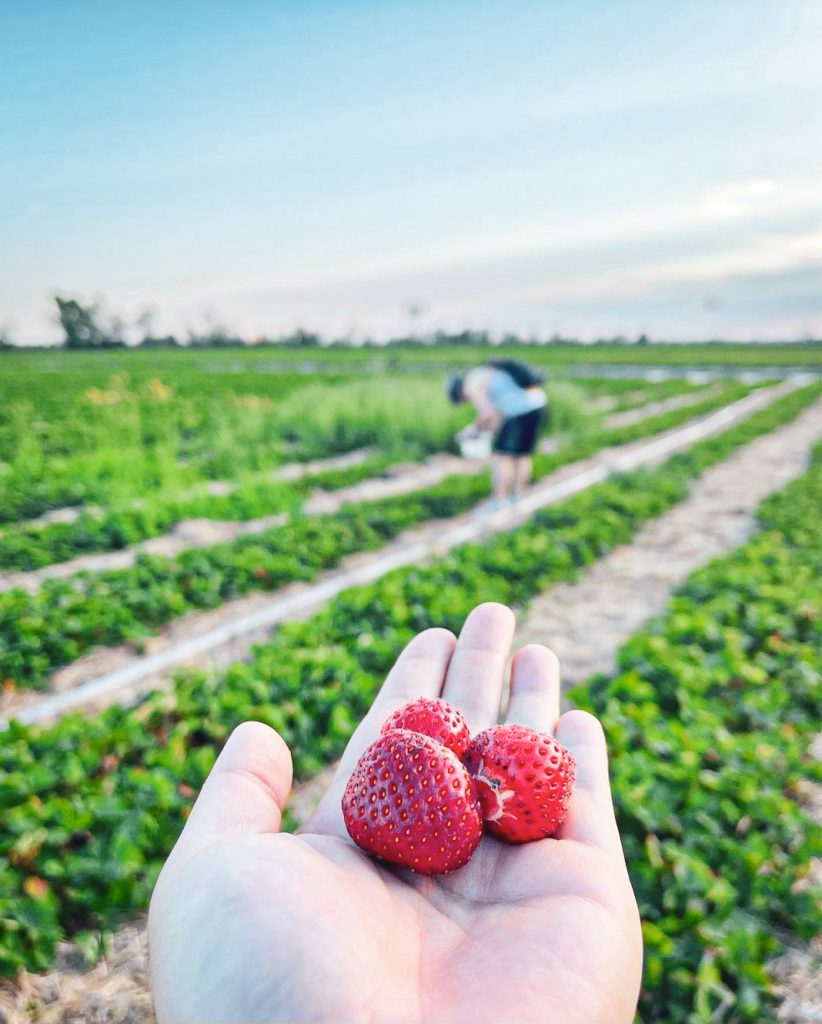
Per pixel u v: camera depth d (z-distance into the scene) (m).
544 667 0.28
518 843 0.20
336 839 0.19
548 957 0.15
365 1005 0.13
